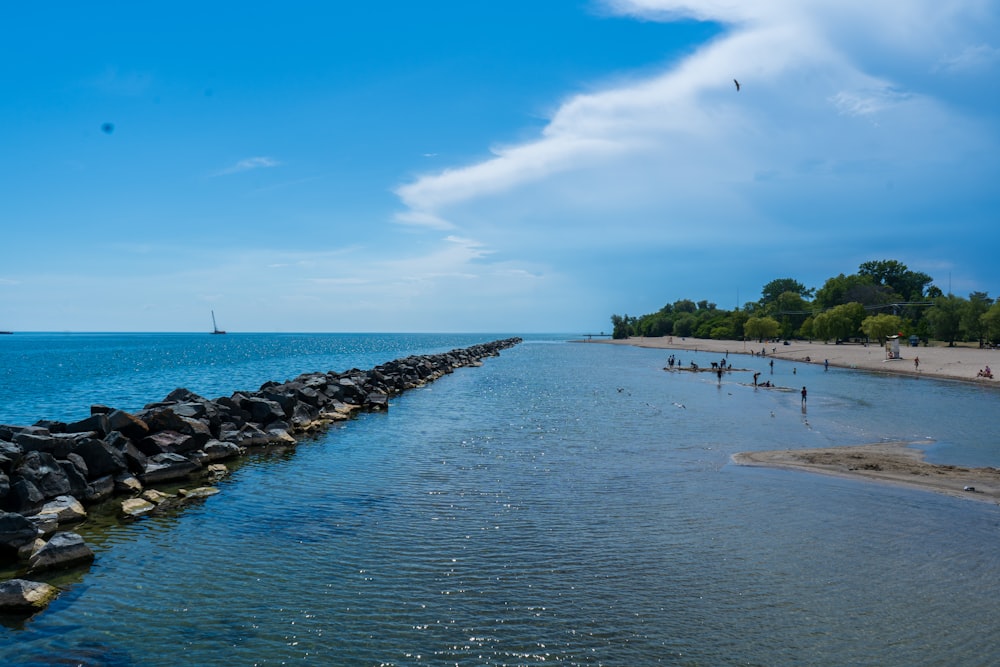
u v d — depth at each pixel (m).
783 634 11.12
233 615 11.72
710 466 24.39
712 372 85.81
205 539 15.80
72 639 10.79
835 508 18.58
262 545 15.40
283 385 44.00
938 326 133.62
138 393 56.31
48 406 47.12
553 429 34.28
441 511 18.27
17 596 11.78
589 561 14.41
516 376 79.06
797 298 197.50
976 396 53.81
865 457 25.97
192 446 24.61
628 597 12.55
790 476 22.64
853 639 10.95
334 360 121.62
